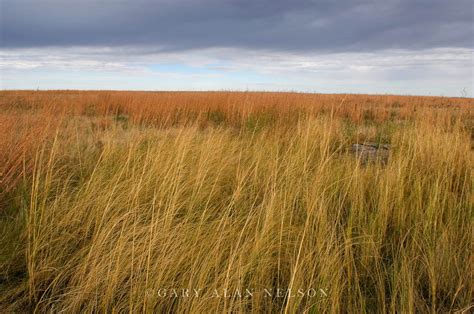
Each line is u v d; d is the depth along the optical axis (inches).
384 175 159.9
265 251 105.3
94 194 135.4
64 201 133.5
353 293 97.1
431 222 121.5
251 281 93.7
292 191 138.6
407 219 133.6
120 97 593.0
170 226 115.2
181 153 170.9
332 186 154.4
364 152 234.1
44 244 108.5
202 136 255.1
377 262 108.0
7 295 94.7
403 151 201.6
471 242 110.9
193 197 137.7
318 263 100.7
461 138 217.3
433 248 107.4
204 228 115.1
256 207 136.1
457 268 101.7
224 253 105.3
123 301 92.0
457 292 92.4
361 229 123.8
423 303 93.8
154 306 88.9
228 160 187.5
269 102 498.6
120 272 97.5
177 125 394.9
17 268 106.1
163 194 130.9
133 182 139.8
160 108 441.1
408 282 91.3
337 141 260.2
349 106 585.3
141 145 217.3
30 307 93.7
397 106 768.9
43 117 227.0
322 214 116.2
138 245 106.2
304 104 494.0
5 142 174.1
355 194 143.1
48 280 102.3
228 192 162.1
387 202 135.4
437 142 202.2
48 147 199.2
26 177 161.5
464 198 151.3
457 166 181.5
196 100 530.3
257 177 167.3
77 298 90.5
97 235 106.4
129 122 382.0
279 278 103.7
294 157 178.2
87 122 373.4
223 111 471.8
